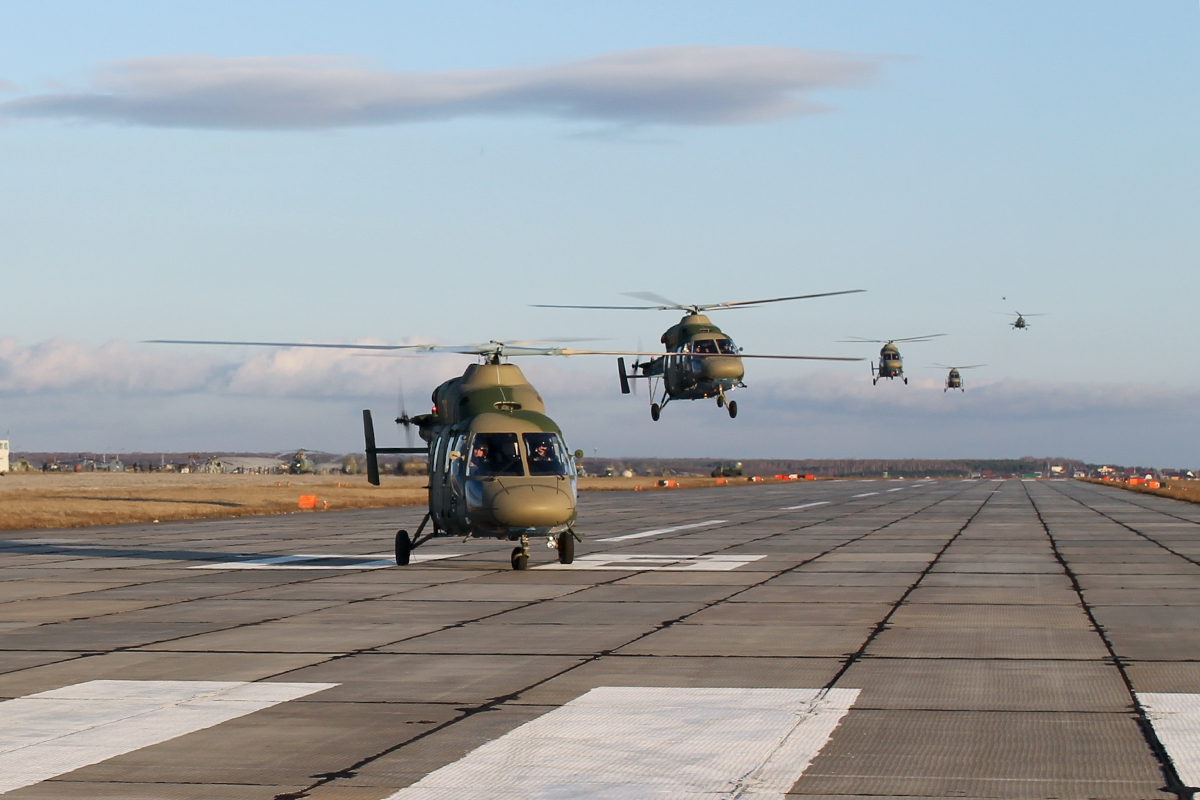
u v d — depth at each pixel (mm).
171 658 16188
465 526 27609
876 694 13406
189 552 35688
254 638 17984
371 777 10094
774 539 40250
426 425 31078
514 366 29703
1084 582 25516
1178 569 28484
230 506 68938
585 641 17469
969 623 19109
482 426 27844
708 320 55781
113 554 35000
